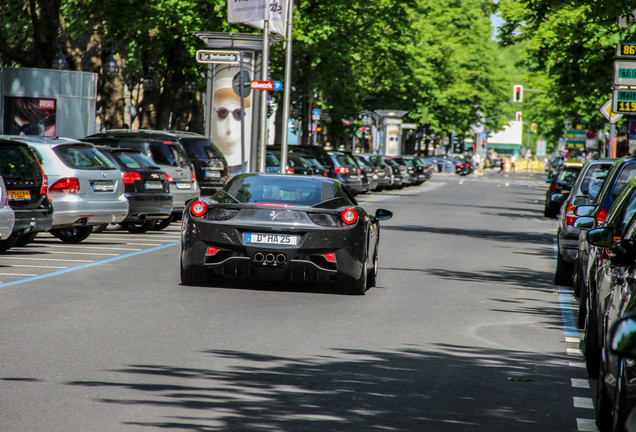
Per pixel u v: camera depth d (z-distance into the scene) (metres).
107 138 37.12
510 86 159.38
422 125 126.75
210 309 17.50
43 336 14.36
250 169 51.00
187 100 70.75
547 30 54.91
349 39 68.94
